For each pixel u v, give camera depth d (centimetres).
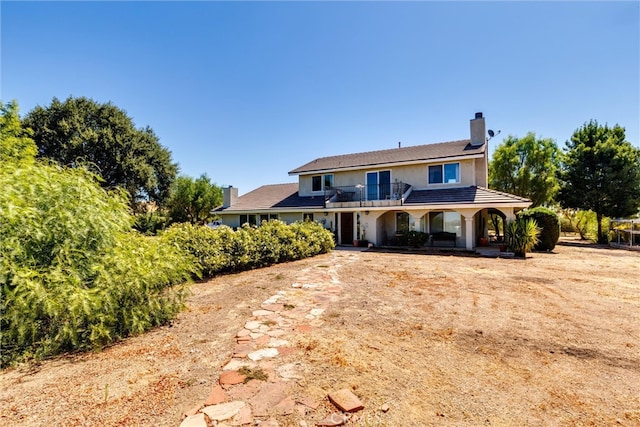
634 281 795
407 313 545
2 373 336
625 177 1911
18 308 358
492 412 265
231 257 924
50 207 435
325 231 1466
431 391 299
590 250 1530
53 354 380
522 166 2508
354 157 2212
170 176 3002
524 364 354
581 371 337
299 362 361
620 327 468
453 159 1666
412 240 1619
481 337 434
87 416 259
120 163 2527
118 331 438
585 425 248
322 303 609
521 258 1246
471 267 1023
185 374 333
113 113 2719
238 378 324
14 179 427
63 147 2319
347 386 308
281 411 267
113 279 436
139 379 322
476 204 1441
